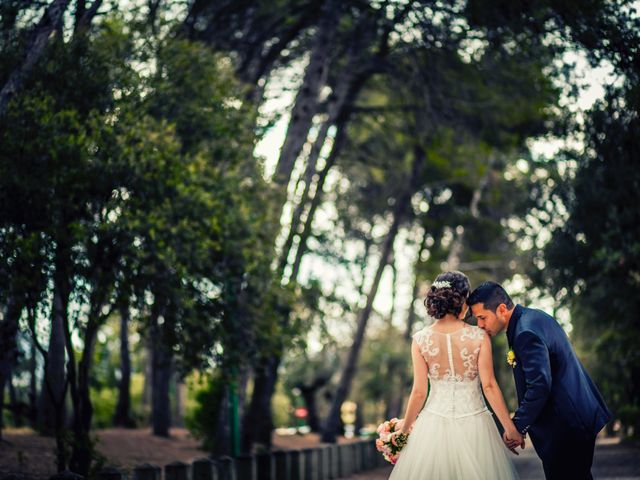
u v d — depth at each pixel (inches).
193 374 591.2
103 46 528.1
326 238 1341.0
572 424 249.8
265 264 597.9
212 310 564.4
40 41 458.0
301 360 1620.3
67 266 468.8
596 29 545.3
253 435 990.4
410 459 253.1
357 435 1662.2
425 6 751.7
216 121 556.1
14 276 446.0
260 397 1002.1
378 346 1752.0
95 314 502.0
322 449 732.0
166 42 563.2
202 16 784.3
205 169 554.6
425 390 253.8
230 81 593.9
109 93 508.7
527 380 246.8
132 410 1391.5
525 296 958.4
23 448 659.4
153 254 488.4
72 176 454.0
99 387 1427.2
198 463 472.1
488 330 258.7
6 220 458.3
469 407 251.3
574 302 909.2
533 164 968.3
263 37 852.0
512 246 1400.1
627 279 828.0
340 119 1031.6
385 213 1525.6
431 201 1542.8
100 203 489.1
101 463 501.0
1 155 447.2
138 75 523.5
